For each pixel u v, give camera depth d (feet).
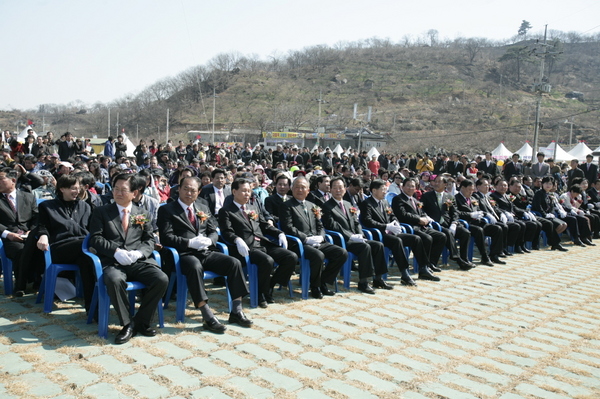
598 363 14.39
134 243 15.58
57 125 339.77
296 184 20.85
